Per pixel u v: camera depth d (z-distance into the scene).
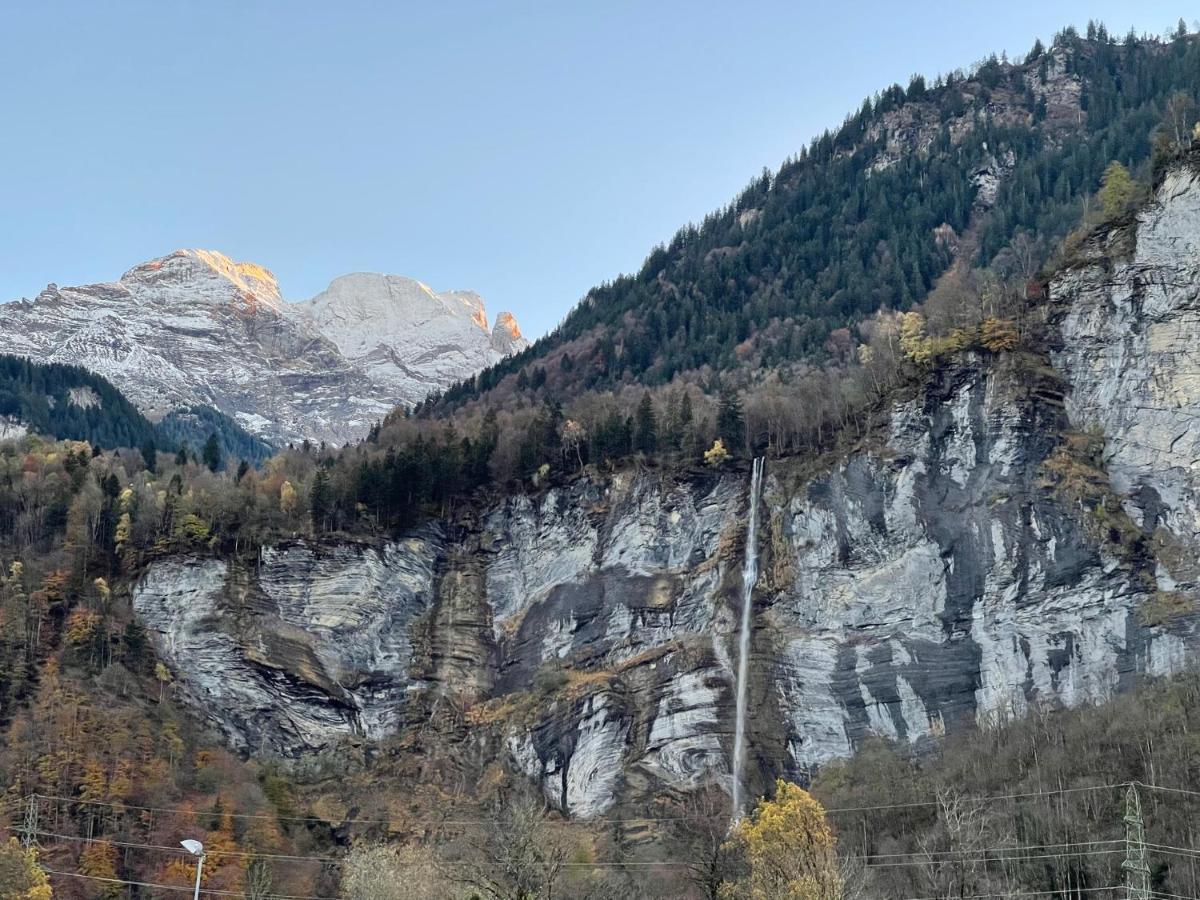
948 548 163.12
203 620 178.62
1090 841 111.44
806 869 96.25
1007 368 172.12
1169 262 169.88
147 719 163.00
